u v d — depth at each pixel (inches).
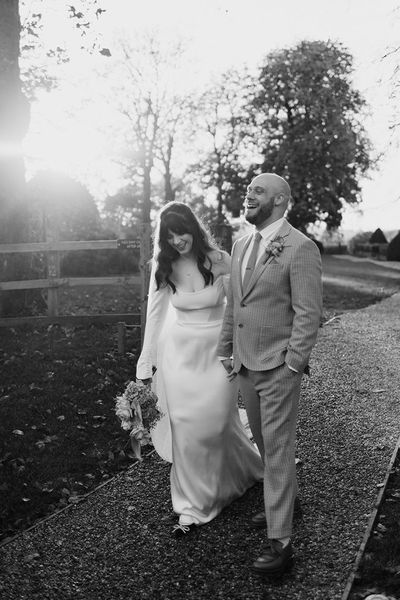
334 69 1387.8
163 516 170.7
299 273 143.4
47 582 144.1
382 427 226.8
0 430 230.5
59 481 195.5
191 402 163.0
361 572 136.9
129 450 218.7
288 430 145.6
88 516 173.6
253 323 148.3
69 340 359.6
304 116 1416.1
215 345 167.3
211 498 164.2
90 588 141.3
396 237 1600.6
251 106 1508.4
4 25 393.1
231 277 155.7
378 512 162.4
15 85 402.0
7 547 159.3
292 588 135.0
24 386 277.9
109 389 277.9
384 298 701.9
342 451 204.8
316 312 142.9
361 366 323.9
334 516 162.6
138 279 345.1
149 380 172.7
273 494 142.6
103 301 548.1
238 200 1556.3
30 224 576.4
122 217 1871.3
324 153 1382.9
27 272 434.6
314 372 312.2
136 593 138.2
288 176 1385.3
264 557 140.1
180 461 164.2
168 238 165.0
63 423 239.5
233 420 170.7
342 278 1003.9
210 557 149.4
